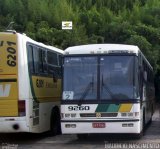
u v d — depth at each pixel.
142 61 17.70
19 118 15.91
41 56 18.03
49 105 18.83
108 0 62.47
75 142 16.89
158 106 45.31
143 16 58.91
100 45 16.55
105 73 16.20
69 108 16.03
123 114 15.79
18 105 15.94
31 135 19.77
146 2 64.00
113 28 54.09
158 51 50.69
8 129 15.99
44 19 56.38
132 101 15.84
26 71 16.19
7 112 15.97
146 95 20.31
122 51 16.33
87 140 17.50
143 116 18.38
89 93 16.05
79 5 61.62
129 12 60.44
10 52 16.09
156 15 59.03
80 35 52.66
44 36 51.06
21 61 16.06
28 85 16.23
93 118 15.86
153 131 21.11
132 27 54.25
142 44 49.38
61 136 19.36
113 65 16.25
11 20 53.69
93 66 16.31
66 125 15.99
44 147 15.51
